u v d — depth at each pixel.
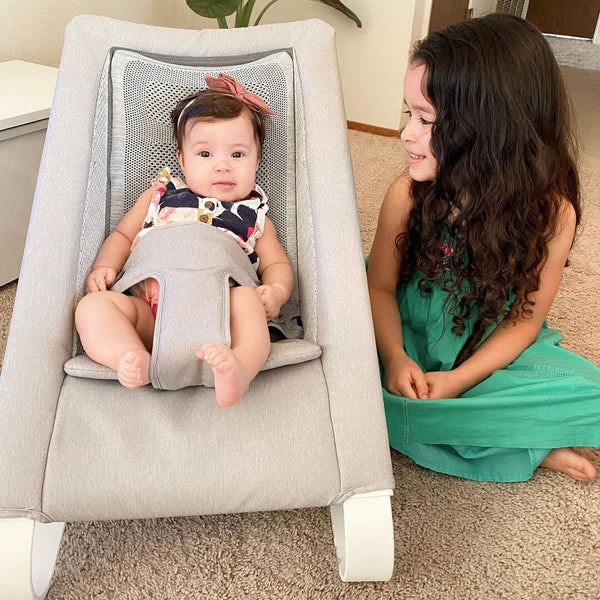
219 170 1.12
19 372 0.90
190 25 2.79
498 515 1.13
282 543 1.06
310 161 1.13
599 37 4.30
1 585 0.83
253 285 1.05
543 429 1.13
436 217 1.17
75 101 1.13
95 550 1.04
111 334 0.92
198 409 0.92
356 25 2.59
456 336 1.23
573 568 1.04
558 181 1.16
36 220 1.02
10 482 0.83
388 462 0.89
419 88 1.08
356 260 1.04
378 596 0.98
